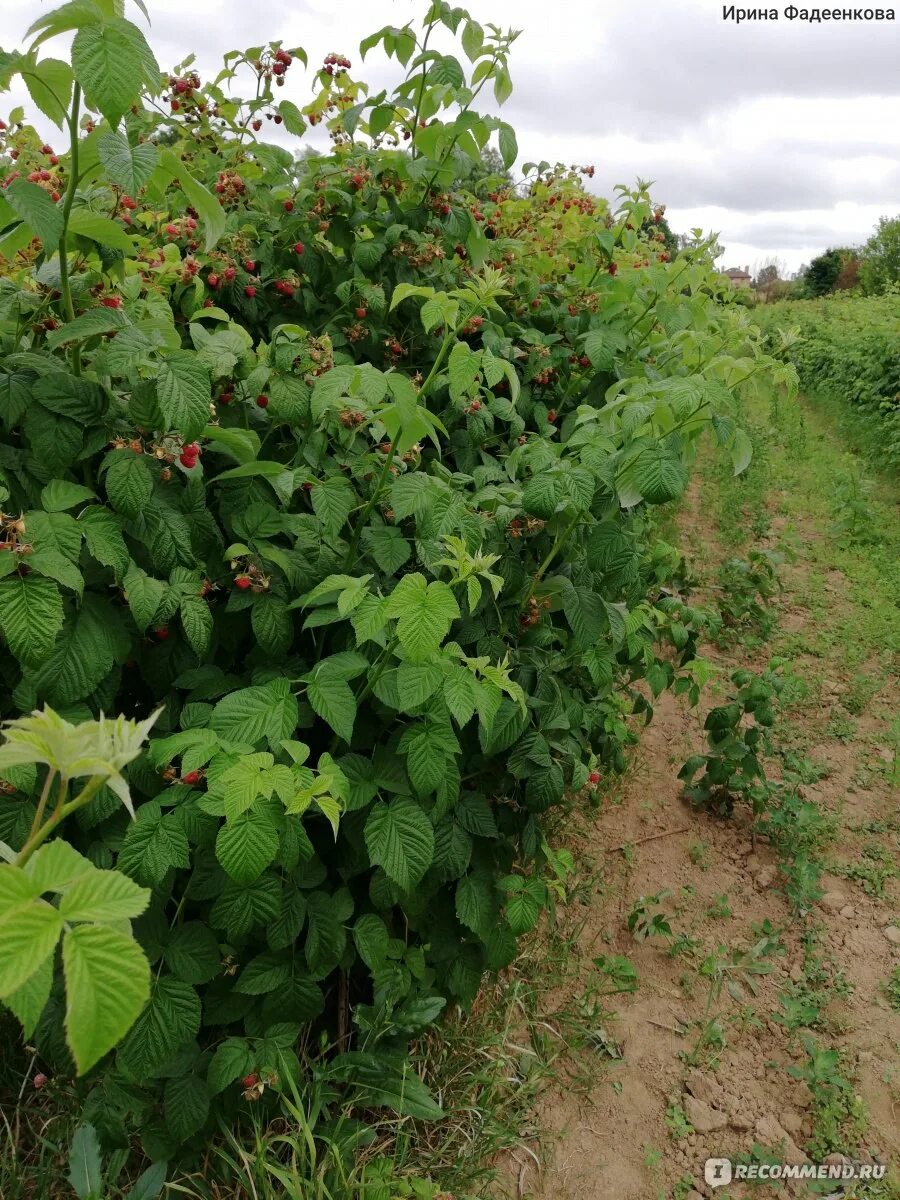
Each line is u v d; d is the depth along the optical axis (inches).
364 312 98.6
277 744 61.8
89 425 60.4
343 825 73.7
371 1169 71.5
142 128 99.1
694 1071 95.9
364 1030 78.7
